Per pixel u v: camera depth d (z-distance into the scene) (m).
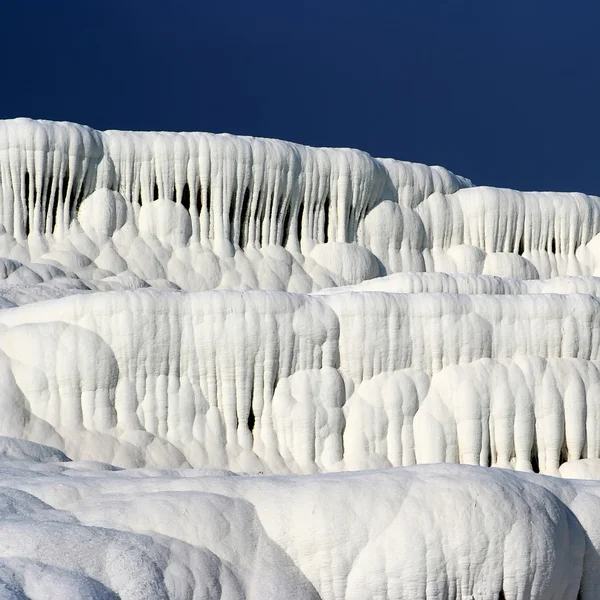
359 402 45.59
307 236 70.62
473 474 29.42
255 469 43.19
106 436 42.03
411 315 46.66
